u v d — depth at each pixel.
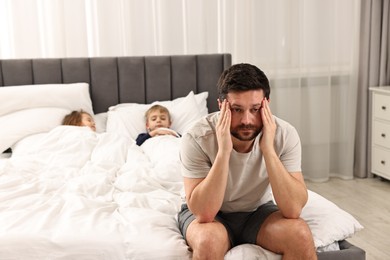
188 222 1.96
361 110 4.35
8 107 3.47
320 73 4.25
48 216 2.07
